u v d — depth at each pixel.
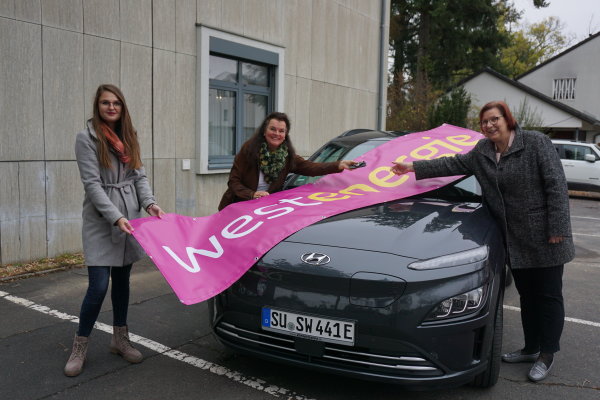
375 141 4.42
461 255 2.49
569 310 4.37
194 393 2.75
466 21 25.36
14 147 4.98
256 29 7.82
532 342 3.21
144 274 5.08
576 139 27.12
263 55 7.98
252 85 8.09
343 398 2.72
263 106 8.45
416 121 20.36
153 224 2.95
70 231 5.56
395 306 2.32
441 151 3.85
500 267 2.69
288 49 8.67
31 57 5.04
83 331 2.95
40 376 2.90
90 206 2.86
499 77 26.95
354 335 2.37
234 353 3.28
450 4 24.66
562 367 3.19
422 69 25.42
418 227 2.77
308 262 2.51
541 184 2.88
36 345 3.32
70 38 5.35
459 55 25.70
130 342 3.20
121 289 3.09
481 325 2.44
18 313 3.89
